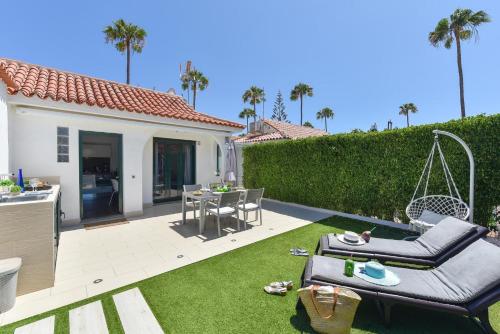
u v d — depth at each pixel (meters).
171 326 2.62
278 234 5.99
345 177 8.33
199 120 8.55
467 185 5.66
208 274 3.83
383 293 2.63
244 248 4.99
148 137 7.93
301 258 4.50
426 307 2.48
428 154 6.33
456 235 3.62
